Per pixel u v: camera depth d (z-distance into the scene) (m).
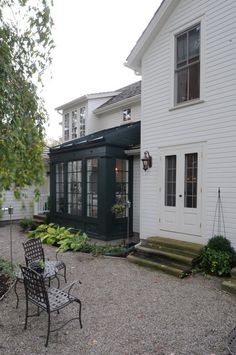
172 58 6.91
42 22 4.07
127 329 3.44
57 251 7.32
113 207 8.02
